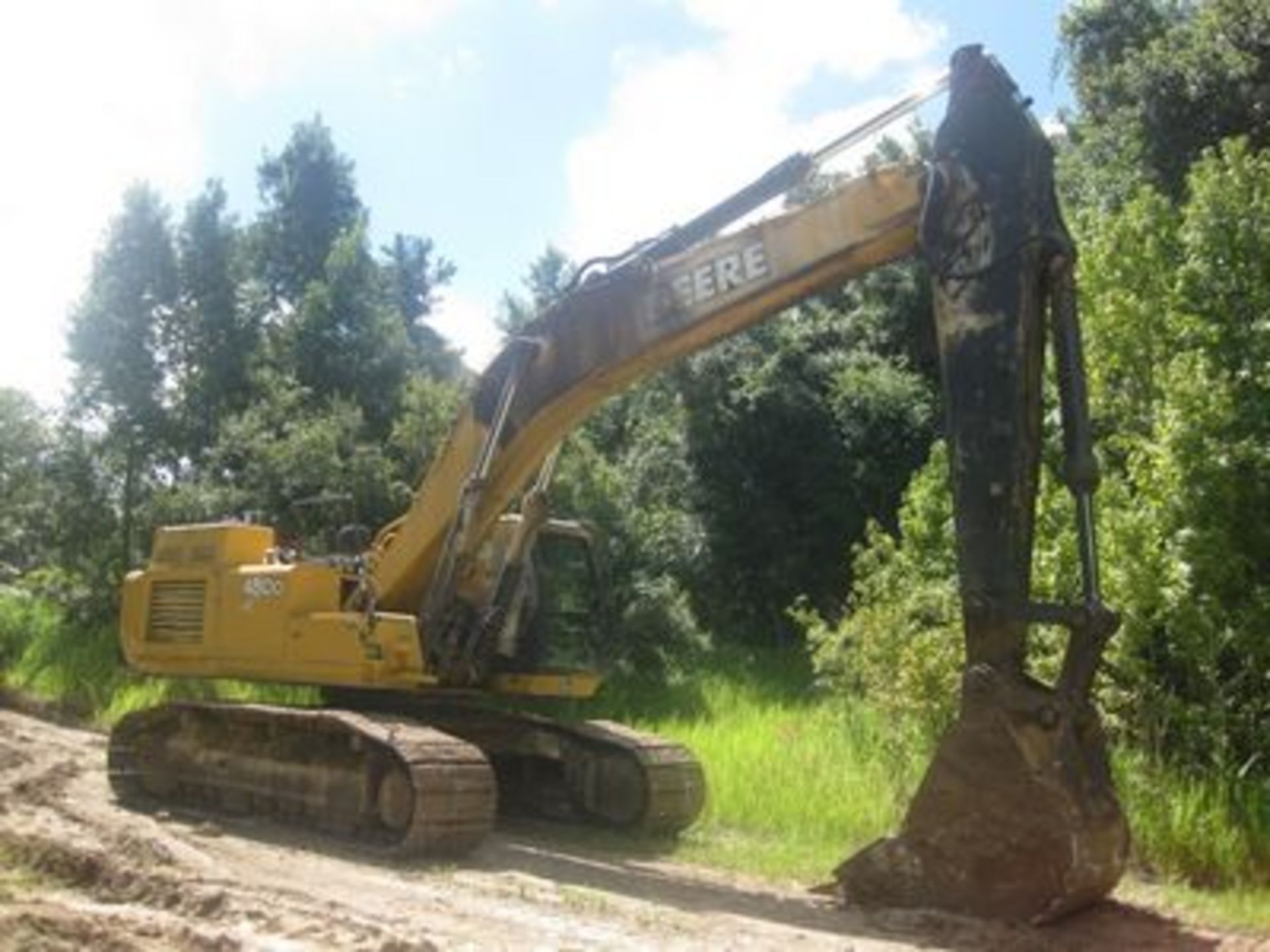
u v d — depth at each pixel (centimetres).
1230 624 1175
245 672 1294
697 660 2583
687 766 1232
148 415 3017
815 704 2006
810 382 3152
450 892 905
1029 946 768
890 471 3091
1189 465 1209
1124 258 1479
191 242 3134
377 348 3219
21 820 1099
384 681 1190
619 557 2502
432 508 1196
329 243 4072
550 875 1005
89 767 1557
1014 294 862
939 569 1544
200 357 3095
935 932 798
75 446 2962
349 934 732
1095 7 2758
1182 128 2288
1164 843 1061
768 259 991
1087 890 805
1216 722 1149
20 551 3034
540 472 1259
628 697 2206
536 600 1309
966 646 855
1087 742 827
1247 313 1334
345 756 1162
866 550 1784
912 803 859
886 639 1444
